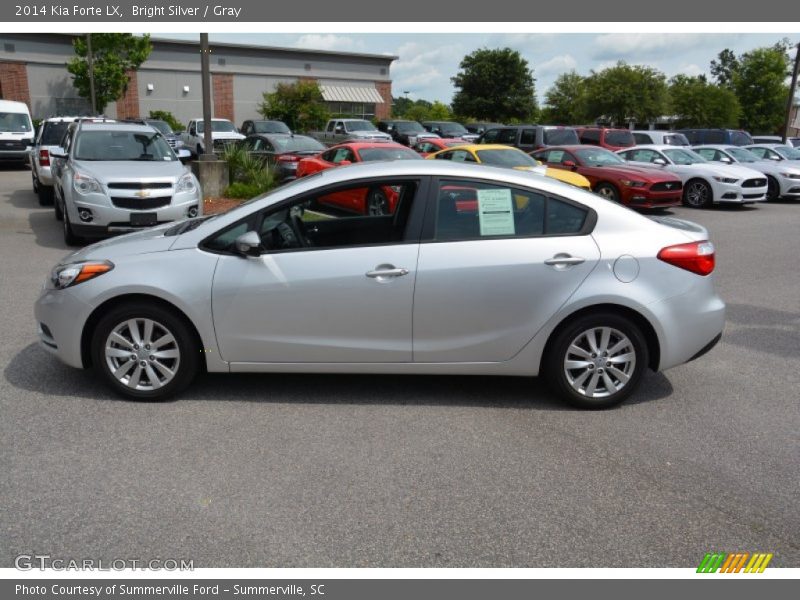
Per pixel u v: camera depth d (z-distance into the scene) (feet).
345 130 100.58
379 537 10.67
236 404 15.46
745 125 181.78
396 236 15.33
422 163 15.70
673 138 85.71
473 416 15.11
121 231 31.45
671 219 17.07
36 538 10.44
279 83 138.31
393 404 15.65
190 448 13.30
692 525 11.17
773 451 13.75
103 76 118.01
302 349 15.08
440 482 12.27
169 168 33.40
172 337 15.08
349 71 155.53
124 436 13.74
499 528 10.96
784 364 19.11
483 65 198.59
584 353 15.24
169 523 10.86
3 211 45.19
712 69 318.86
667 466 13.05
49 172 46.09
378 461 12.98
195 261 14.87
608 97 149.18
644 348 15.20
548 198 15.14
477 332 15.05
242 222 15.10
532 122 202.59
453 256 14.76
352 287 14.74
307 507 11.39
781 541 10.81
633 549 10.54
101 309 15.19
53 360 17.79
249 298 14.79
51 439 13.53
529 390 16.65
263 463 12.78
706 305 15.40
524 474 12.62
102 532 10.61
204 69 47.55
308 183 15.38
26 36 125.08
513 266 14.74
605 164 53.93
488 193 15.03
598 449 13.67
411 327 14.96
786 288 28.76
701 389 17.08
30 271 28.04
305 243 15.35
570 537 10.78
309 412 15.11
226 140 82.07
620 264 14.87
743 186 54.70
